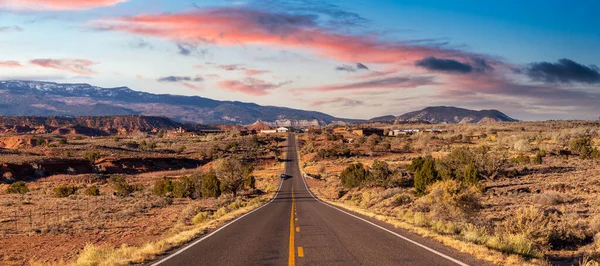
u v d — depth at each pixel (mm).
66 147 125062
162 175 92812
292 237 15523
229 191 62531
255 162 134125
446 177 48281
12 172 78438
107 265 10672
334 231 17188
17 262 17562
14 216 32719
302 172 111312
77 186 70438
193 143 176500
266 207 37844
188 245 13953
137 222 31000
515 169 59281
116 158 101438
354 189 65312
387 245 13094
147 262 10961
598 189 38188
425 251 11828
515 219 16719
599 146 95438
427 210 25969
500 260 10203
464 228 17250
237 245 13766
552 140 123625
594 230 17250
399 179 62906
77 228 27047
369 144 159625
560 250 14820
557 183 44281
